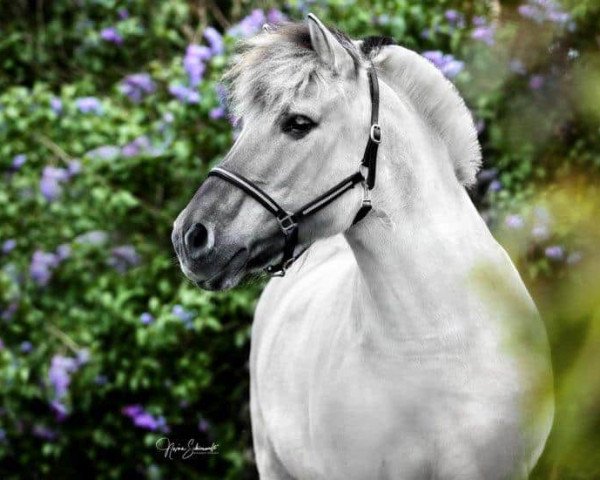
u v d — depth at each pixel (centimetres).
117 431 879
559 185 253
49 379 866
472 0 882
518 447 417
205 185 424
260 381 552
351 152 419
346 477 449
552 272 262
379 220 425
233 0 1063
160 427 848
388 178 424
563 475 219
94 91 1016
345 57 418
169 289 855
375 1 915
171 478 872
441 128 441
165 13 1029
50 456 903
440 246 423
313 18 411
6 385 872
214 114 848
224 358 874
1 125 920
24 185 901
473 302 417
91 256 877
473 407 413
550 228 273
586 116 239
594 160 286
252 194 414
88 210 884
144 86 935
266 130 415
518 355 254
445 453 420
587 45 297
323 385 452
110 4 1052
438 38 885
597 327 203
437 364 418
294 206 418
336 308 478
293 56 416
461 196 441
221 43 888
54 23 1107
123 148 877
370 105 422
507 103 323
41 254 879
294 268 569
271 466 579
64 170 894
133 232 885
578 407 202
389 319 427
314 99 411
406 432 424
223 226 414
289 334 513
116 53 1049
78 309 877
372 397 430
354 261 502
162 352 854
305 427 481
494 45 745
